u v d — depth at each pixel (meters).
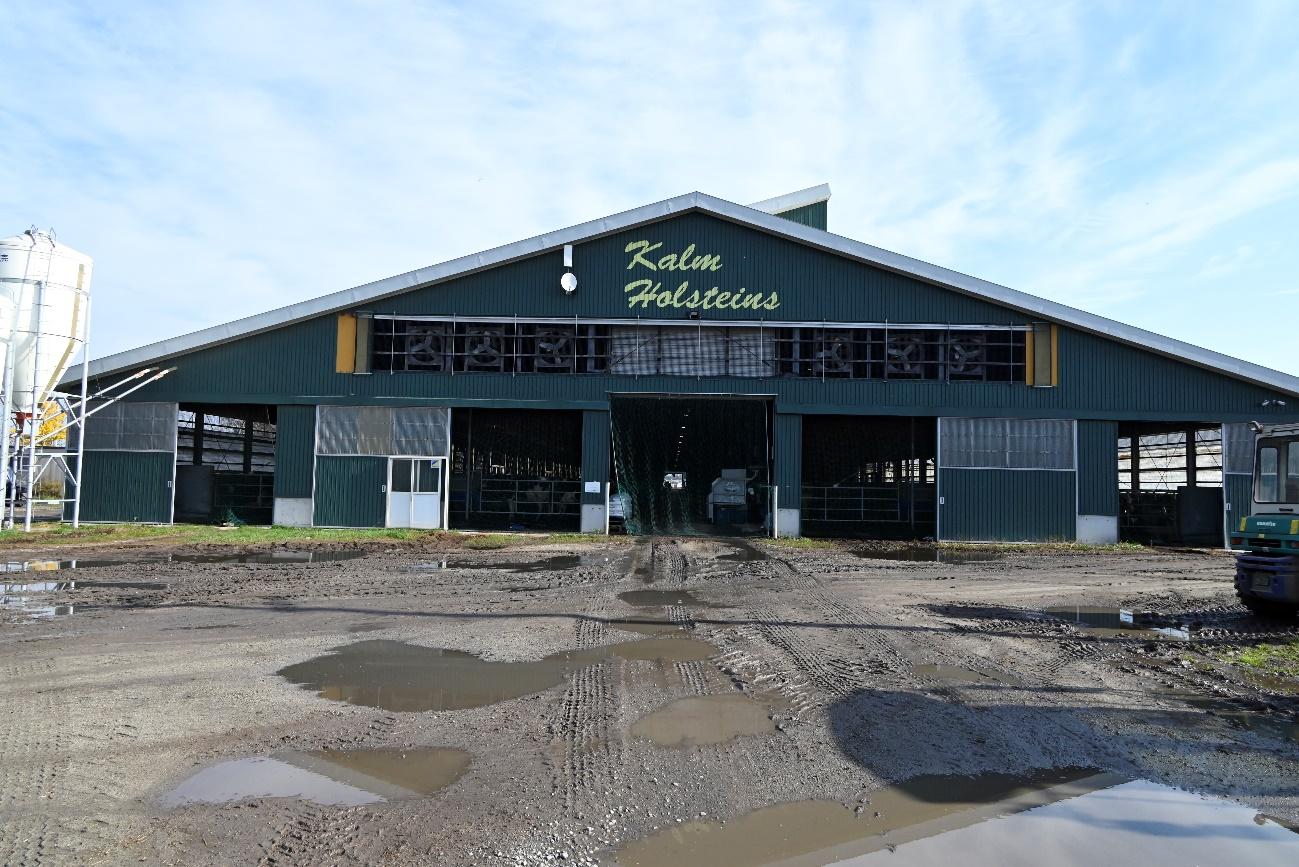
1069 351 24.27
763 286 24.36
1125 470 34.16
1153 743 6.16
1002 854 4.39
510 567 15.91
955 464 24.00
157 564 15.23
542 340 24.52
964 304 24.36
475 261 24.11
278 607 10.99
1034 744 6.09
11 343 21.03
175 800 4.85
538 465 31.55
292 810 4.74
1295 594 10.91
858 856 4.36
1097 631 10.54
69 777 5.15
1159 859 4.36
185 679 7.39
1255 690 7.73
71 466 24.08
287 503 24.00
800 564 17.34
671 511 32.84
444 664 8.11
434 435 24.19
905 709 6.89
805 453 32.69
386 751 5.71
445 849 4.32
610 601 12.04
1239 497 24.00
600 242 24.47
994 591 13.95
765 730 6.32
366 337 24.33
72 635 9.09
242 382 24.28
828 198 30.42
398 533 22.47
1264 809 5.01
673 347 24.45
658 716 6.60
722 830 4.62
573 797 5.00
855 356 24.41
